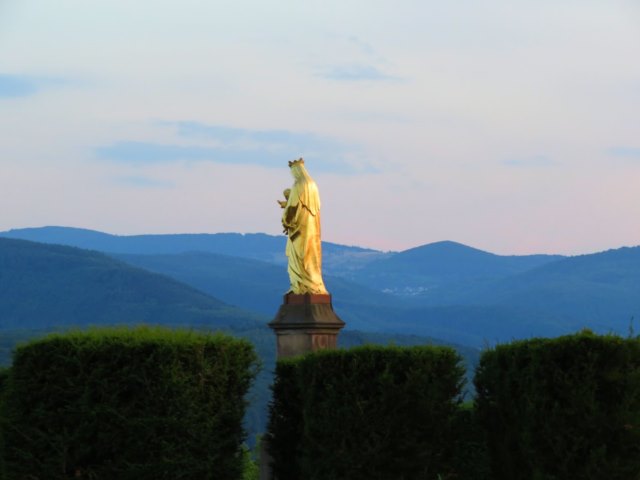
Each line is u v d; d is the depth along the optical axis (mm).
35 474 36562
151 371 36812
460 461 40500
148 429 36562
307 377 39719
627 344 36938
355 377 38688
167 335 37844
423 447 38688
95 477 36500
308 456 39562
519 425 38156
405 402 38469
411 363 38969
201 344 37469
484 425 40062
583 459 36719
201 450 37375
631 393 36719
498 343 40438
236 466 38344
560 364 37188
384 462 38469
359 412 38469
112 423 36594
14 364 37156
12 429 36906
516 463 38531
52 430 36594
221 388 38094
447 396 39531
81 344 37000
